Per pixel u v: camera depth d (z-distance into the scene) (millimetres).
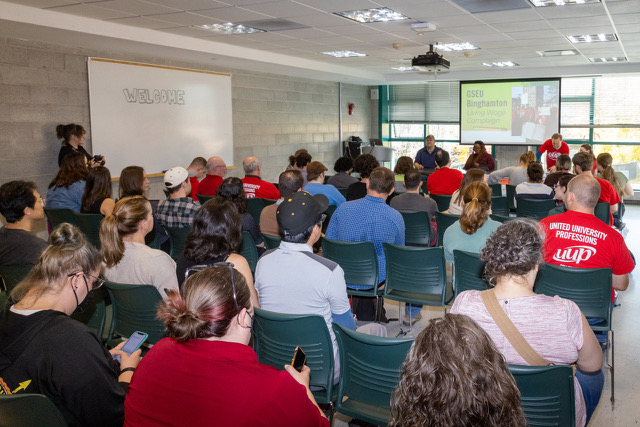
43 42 6543
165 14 5836
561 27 6633
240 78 10023
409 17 6094
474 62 10289
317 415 1257
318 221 2338
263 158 10812
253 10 5680
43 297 1671
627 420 2830
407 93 13844
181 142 8711
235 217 2307
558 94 11133
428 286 3410
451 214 4613
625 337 3984
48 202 5035
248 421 1145
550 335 1588
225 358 1243
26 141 6453
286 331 2178
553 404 1669
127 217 2527
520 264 1596
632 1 5227
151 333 2508
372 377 2014
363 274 3529
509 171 8117
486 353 1046
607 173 6598
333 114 12953
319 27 6742
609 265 2682
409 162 6836
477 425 994
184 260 2324
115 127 7535
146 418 1226
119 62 7523
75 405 1567
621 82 11062
